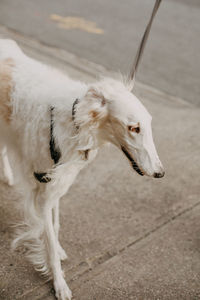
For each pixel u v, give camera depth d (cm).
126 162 369
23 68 234
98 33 661
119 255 273
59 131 206
